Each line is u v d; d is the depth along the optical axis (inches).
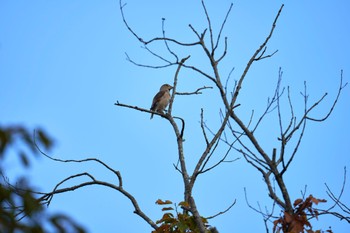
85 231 235.5
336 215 445.1
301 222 430.6
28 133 228.8
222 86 500.7
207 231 483.5
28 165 229.8
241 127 478.3
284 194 441.7
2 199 236.7
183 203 497.4
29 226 230.1
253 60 513.3
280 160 446.0
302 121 455.5
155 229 508.4
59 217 234.4
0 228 228.5
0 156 225.0
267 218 436.5
